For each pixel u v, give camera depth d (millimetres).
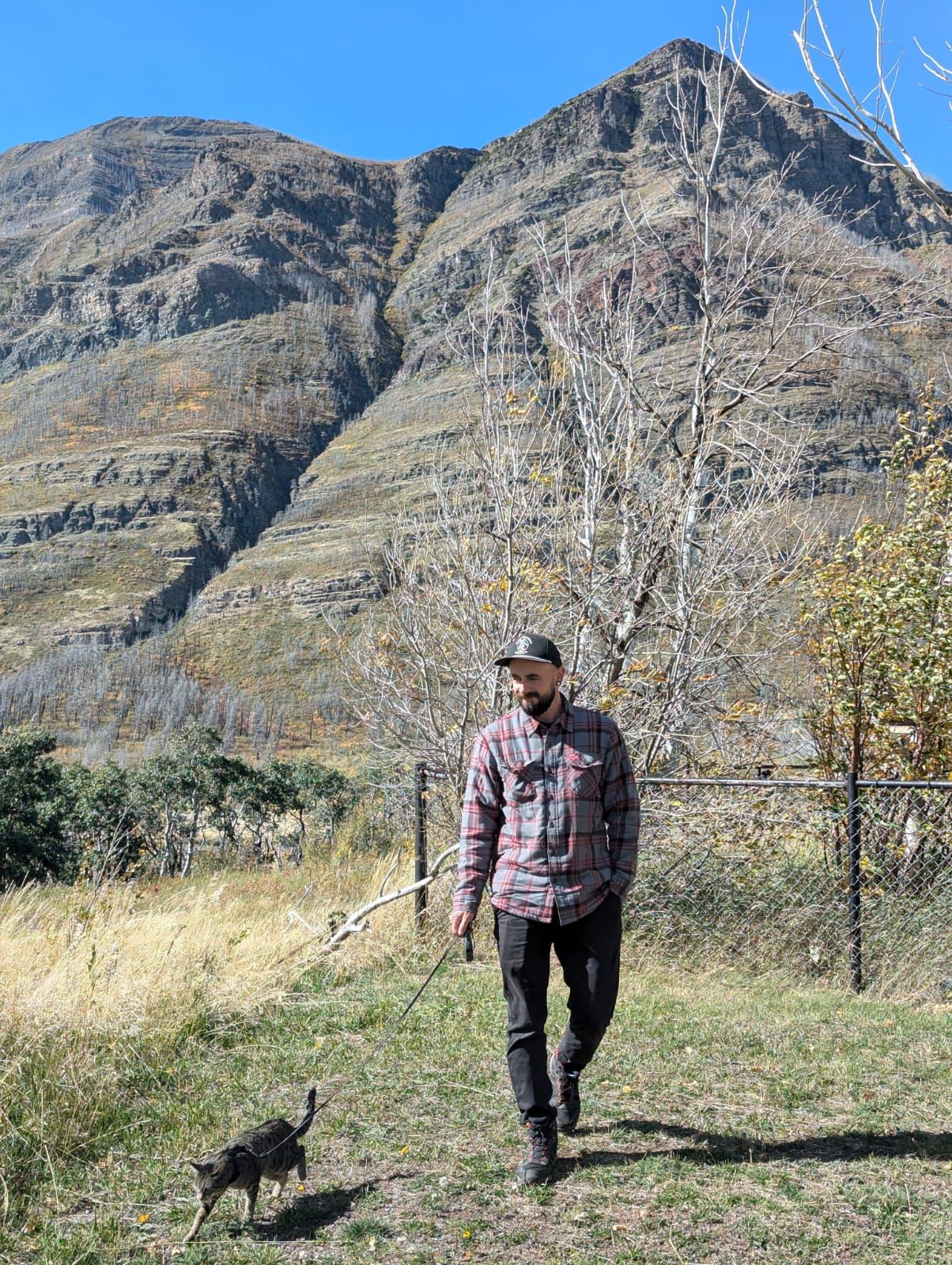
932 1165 3729
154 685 166625
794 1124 4180
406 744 9555
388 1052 5266
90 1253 3273
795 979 7262
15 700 161875
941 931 7457
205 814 61688
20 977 6023
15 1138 4094
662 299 10188
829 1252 3123
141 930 7695
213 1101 4676
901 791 8164
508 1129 4195
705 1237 3229
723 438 9516
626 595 9242
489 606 8539
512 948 3793
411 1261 3145
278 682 163250
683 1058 5066
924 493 10570
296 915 8031
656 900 8211
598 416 9469
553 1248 3201
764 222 10438
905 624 10195
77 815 47844
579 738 3855
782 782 7250
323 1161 3963
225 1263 3189
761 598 9312
